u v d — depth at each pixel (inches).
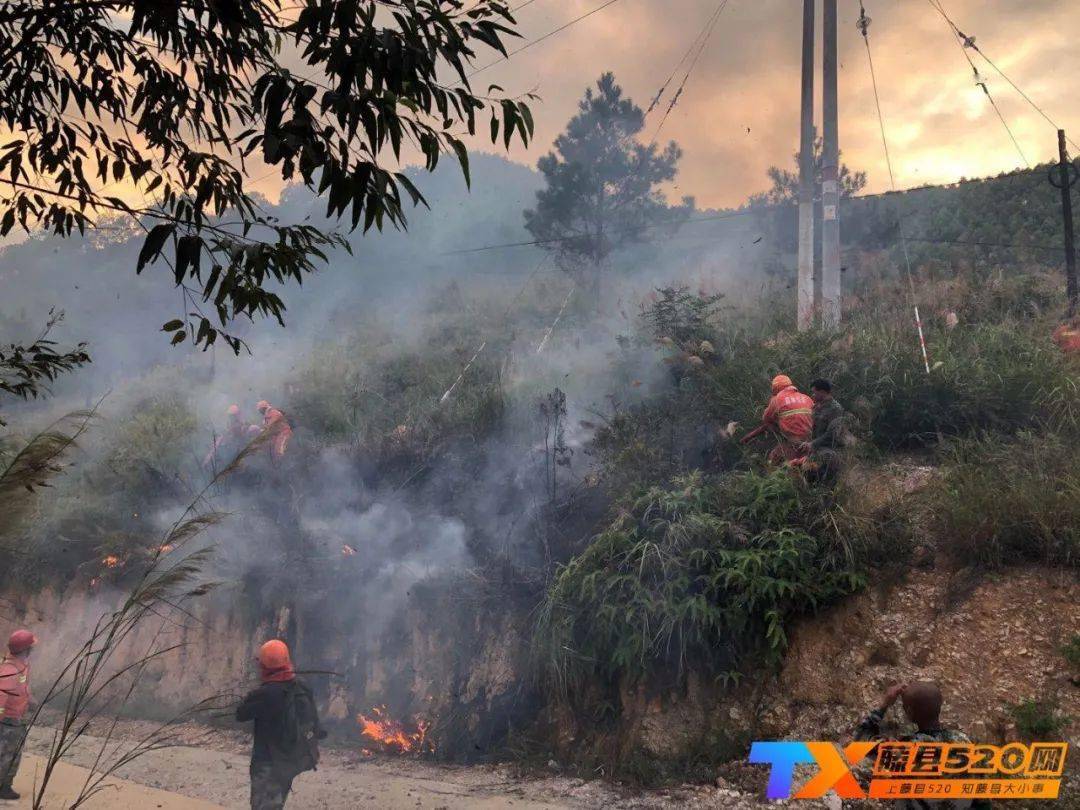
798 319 466.6
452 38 115.0
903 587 276.8
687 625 292.5
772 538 289.4
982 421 355.3
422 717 362.6
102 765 340.2
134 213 121.0
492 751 328.2
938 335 406.0
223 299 121.0
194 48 135.0
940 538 287.4
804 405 328.2
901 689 169.5
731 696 284.0
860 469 336.2
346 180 111.3
